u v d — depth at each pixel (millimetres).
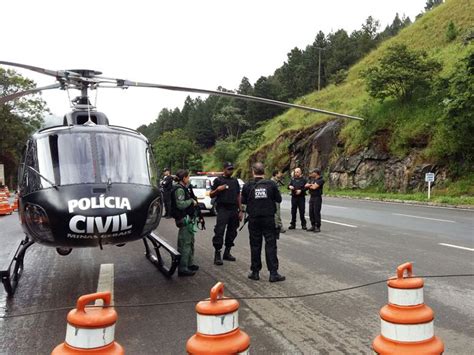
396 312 3385
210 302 3078
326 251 9805
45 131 6977
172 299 6426
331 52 81938
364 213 18203
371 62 55250
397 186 29297
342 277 7453
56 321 5582
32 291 7070
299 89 84625
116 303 6273
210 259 9352
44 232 6031
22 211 6582
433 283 6812
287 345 4598
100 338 2895
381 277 7379
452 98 24047
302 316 5508
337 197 30812
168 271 7809
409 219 15656
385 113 32469
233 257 9250
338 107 45250
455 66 25734
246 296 6441
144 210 6293
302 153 43219
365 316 5457
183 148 88750
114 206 5988
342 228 13578
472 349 4387
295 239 11555
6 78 53156
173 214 7898
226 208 8852
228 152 73312
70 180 6266
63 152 6523
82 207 5867
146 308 6004
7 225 17031
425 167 27281
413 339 3309
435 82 28406
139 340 4855
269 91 91438
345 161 34906
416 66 30969
